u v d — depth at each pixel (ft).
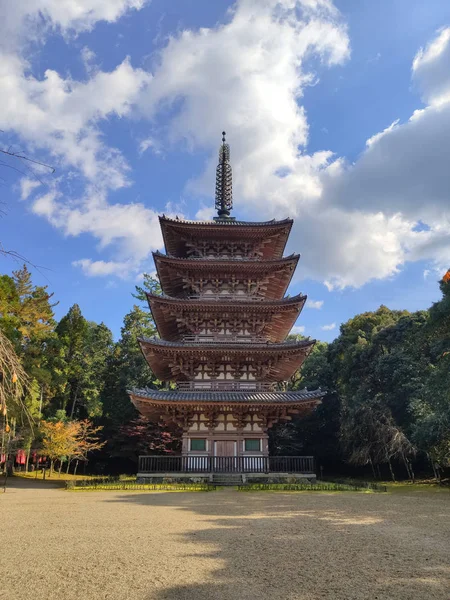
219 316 118.52
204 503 67.51
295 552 34.73
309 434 199.62
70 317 217.77
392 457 155.12
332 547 36.40
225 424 109.09
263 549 35.73
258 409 107.34
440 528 45.42
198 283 124.26
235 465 102.73
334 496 78.95
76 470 200.23
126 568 30.30
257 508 61.52
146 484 95.66
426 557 33.06
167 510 59.62
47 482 141.59
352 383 193.77
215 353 110.83
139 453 191.11
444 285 112.68
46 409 194.29
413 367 164.04
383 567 30.48
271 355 112.37
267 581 27.55
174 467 104.94
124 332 234.99
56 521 50.47
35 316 170.81
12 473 158.40
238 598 24.63
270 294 135.64
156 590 25.90
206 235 128.47
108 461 207.41
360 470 187.01
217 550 35.40
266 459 103.60
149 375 215.10
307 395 107.04
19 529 45.32
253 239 129.90
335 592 25.59
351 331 237.04
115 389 221.25
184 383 114.11
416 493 91.91
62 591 25.82
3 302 133.59
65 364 201.67
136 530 44.16
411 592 25.53
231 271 122.83
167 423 119.44
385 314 240.53
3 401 27.25
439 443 118.42
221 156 154.61
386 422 154.30
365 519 51.52
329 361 228.43
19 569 30.14
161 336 133.18
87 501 72.13
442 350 118.11
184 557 33.19
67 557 33.19
